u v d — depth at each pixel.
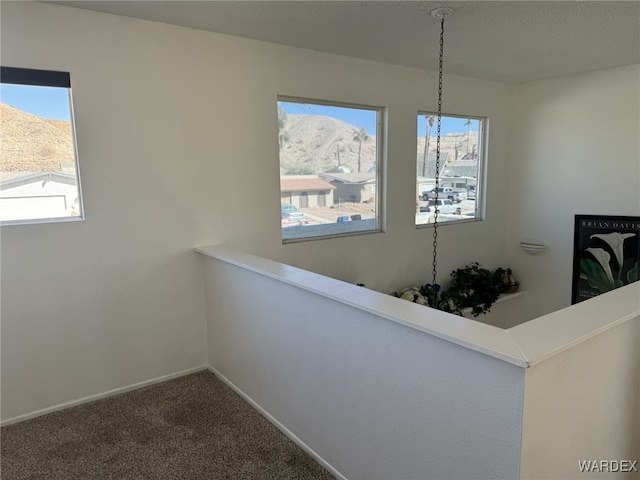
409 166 4.10
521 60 3.75
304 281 2.05
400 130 3.97
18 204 2.38
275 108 3.19
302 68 3.29
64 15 2.37
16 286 2.39
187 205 2.88
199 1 2.34
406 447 1.60
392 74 3.84
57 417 2.50
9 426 2.41
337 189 3.71
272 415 2.41
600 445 1.54
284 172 3.38
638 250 4.11
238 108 3.02
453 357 1.38
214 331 2.98
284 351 2.24
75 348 2.60
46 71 2.34
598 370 1.46
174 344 2.96
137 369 2.83
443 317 1.51
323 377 1.98
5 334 2.39
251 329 2.52
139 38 2.60
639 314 1.53
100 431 2.36
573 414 1.38
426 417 1.50
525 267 5.05
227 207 3.05
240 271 2.55
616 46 3.33
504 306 5.01
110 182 2.60
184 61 2.77
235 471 2.03
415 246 4.27
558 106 4.56
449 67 3.98
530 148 4.86
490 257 5.04
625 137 4.13
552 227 4.77
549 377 1.26
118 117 2.58
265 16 2.59
